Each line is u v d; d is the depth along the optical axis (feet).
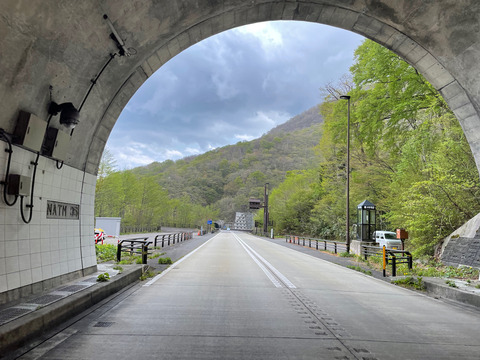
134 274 33.01
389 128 82.69
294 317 20.83
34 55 18.58
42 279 22.26
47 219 23.50
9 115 18.79
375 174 106.11
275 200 246.27
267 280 35.91
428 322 20.79
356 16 32.40
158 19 25.94
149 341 15.60
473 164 55.52
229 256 64.64
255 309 22.63
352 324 19.65
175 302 24.08
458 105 34.58
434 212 56.70
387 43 34.71
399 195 72.54
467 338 17.57
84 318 19.26
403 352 15.06
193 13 28.09
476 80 31.19
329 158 148.36
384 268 42.19
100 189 142.00
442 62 32.60
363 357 14.29
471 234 47.11
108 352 14.06
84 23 20.49
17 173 19.84
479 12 26.73
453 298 28.63
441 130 66.95
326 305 24.59
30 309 16.98
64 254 25.82
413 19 30.14
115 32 23.31
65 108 22.33
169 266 45.44
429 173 64.59
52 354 13.66
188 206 371.76
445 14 28.35
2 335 13.23
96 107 28.09
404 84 75.36
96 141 30.66
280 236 218.18
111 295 25.80
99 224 122.31
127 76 29.63
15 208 19.69
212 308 22.58
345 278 39.50
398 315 22.40
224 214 571.69
